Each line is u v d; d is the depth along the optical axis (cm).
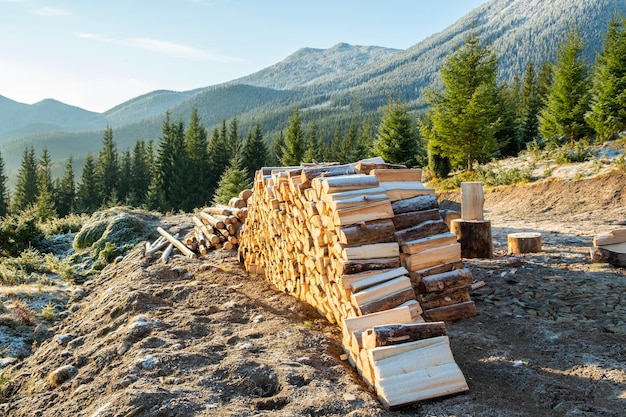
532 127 3559
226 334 539
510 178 1923
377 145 3312
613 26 2238
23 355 633
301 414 353
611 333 527
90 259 1308
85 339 596
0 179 6775
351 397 377
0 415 455
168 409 361
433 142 2620
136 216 1639
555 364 453
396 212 580
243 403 375
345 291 507
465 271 587
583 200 1520
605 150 1916
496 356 475
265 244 819
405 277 510
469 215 938
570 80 2567
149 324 565
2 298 813
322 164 846
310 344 497
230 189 3117
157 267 922
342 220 519
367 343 419
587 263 816
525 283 723
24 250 1424
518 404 379
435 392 387
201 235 1148
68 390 462
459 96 2498
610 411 357
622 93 2108
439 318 580
